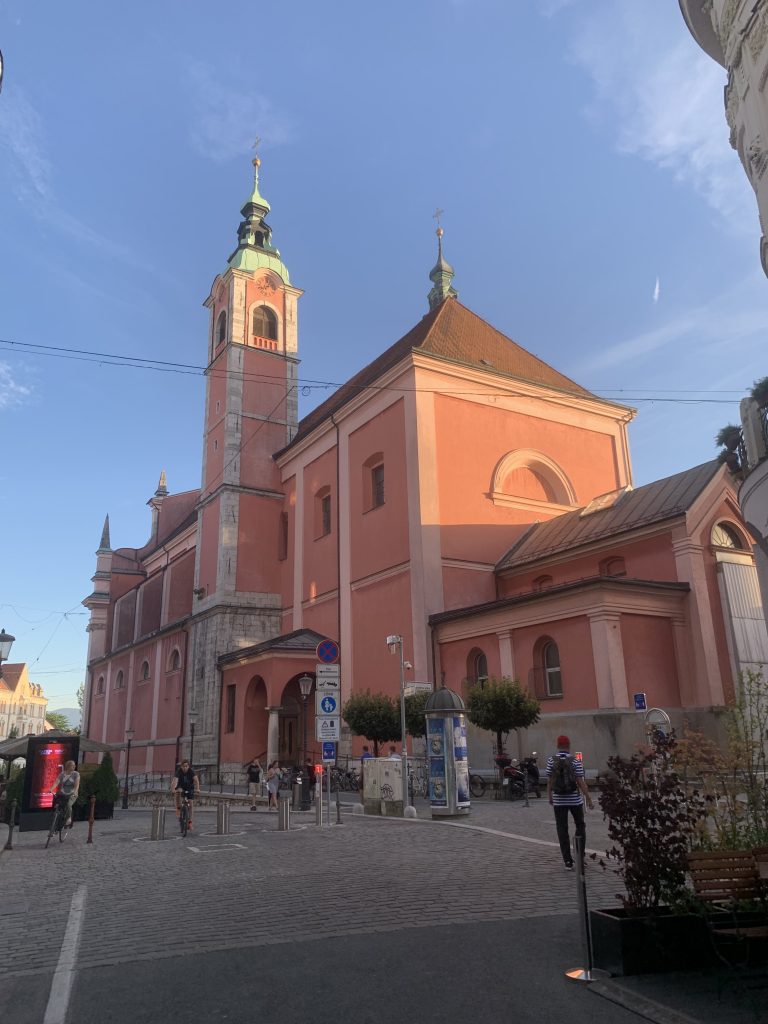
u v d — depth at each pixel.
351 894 8.00
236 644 35.12
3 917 7.68
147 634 45.44
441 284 44.47
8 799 21.14
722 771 6.08
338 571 31.19
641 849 5.57
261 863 10.51
